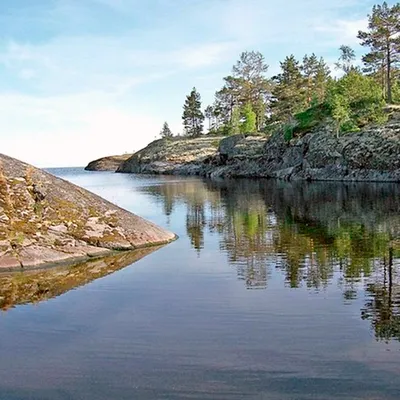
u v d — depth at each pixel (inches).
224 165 3575.3
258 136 3577.8
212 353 303.4
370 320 360.5
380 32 2957.7
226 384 261.1
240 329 346.6
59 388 261.6
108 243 656.4
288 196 1555.1
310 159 2645.2
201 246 699.4
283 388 255.0
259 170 3152.1
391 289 446.6
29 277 519.8
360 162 2316.7
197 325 356.8
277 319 367.2
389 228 817.5
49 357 302.8
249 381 263.9
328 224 893.8
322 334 333.1
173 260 600.4
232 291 452.4
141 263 584.4
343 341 319.0
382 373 269.6
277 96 3742.6
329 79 3740.2
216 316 377.7
